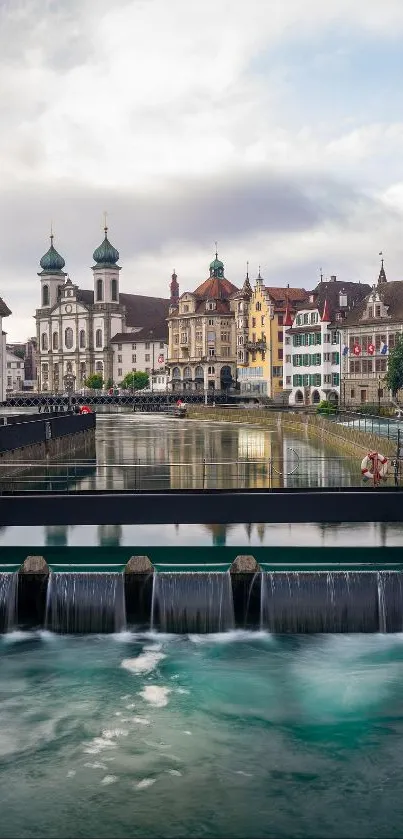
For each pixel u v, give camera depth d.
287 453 69.38
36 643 24.84
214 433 95.81
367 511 28.08
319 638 25.03
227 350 192.88
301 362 144.00
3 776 18.05
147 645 24.69
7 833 16.19
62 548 30.41
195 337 195.62
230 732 19.73
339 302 138.50
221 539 31.77
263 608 25.36
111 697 21.36
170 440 85.31
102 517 28.03
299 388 144.62
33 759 18.72
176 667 23.14
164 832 16.25
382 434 63.34
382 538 31.92
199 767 18.44
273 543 30.98
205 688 21.89
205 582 25.48
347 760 18.72
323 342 136.00
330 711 20.75
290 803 17.17
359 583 25.27
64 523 28.06
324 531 33.25
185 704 21.11
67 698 21.39
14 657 23.77
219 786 17.72
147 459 65.00
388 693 21.52
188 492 29.66
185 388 196.25
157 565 27.53
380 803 17.20
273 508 28.09
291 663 23.27
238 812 16.84
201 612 25.44
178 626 25.48
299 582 25.38
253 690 21.62
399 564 27.98
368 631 25.27
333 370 135.62
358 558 29.67
